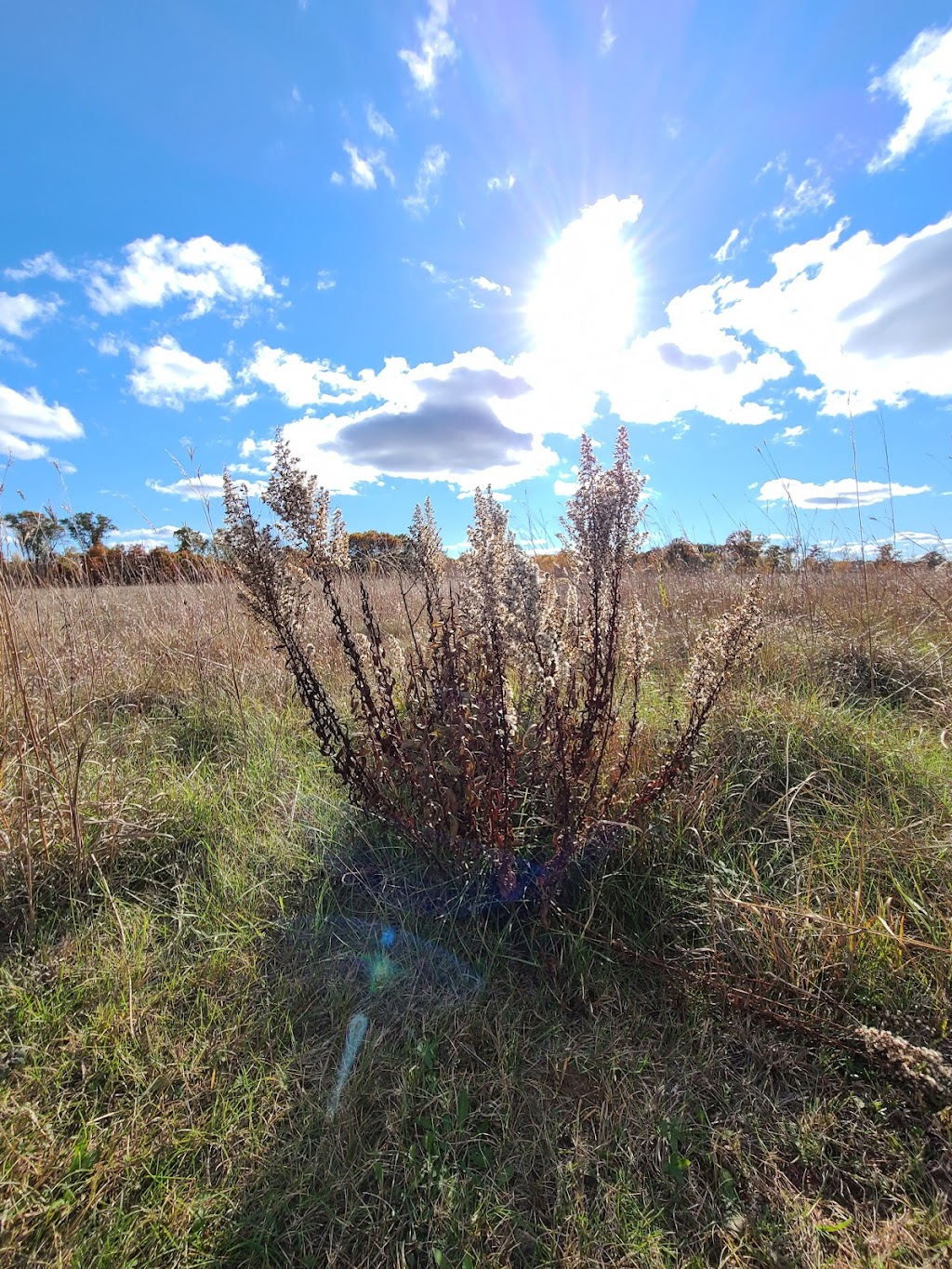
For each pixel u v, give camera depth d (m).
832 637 4.20
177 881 2.36
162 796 2.75
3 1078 1.59
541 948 1.97
